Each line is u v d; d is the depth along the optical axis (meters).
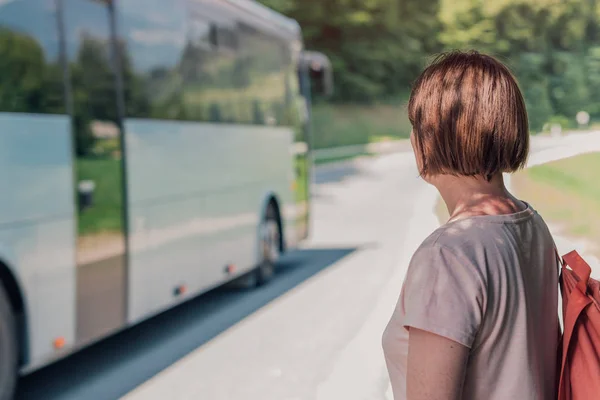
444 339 1.72
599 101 77.25
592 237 12.63
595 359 1.90
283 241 12.98
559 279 2.05
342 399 6.37
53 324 6.63
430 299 1.75
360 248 15.28
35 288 6.39
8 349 6.11
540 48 76.69
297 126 13.98
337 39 68.44
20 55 6.40
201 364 7.61
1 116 6.10
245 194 11.40
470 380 1.79
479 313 1.75
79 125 7.13
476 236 1.83
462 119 1.88
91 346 8.52
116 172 7.74
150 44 8.66
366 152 54.44
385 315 9.41
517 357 1.80
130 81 8.16
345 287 11.36
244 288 11.69
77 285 6.97
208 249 10.05
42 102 6.62
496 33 75.25
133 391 6.82
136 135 8.20
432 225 18.02
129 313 7.94
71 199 6.92
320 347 8.05
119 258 7.75
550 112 74.81
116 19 7.96
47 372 7.50
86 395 6.73
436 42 74.12
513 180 16.02
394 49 69.38
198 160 9.80
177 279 9.12
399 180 33.69
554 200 16.02
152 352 8.16
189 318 9.73
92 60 7.45
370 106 68.06
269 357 7.76
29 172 6.38
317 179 34.94
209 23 10.34
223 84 10.73
